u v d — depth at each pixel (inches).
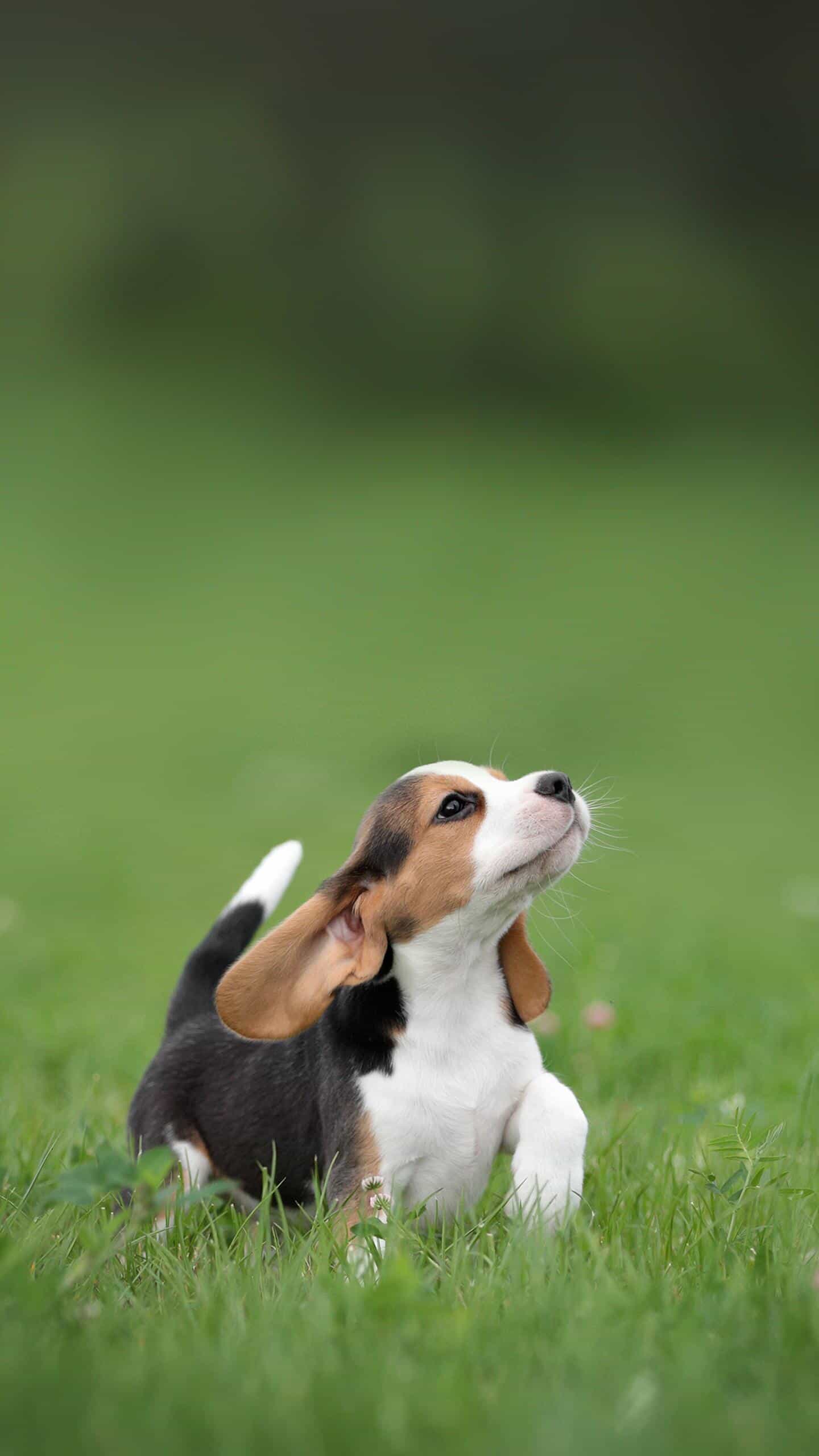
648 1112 201.3
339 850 511.2
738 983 290.7
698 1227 146.7
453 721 480.1
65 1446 96.1
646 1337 113.8
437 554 1093.1
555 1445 93.7
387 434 1397.6
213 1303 123.9
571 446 1371.8
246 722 767.1
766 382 1496.1
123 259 1625.2
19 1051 248.7
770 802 615.5
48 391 1464.1
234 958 191.2
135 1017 280.8
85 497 1258.0
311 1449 95.6
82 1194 130.5
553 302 1573.6
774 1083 212.4
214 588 1057.5
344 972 153.6
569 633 917.2
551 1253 133.9
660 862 501.0
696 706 781.3
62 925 407.2
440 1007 158.6
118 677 881.5
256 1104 168.2
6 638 969.5
